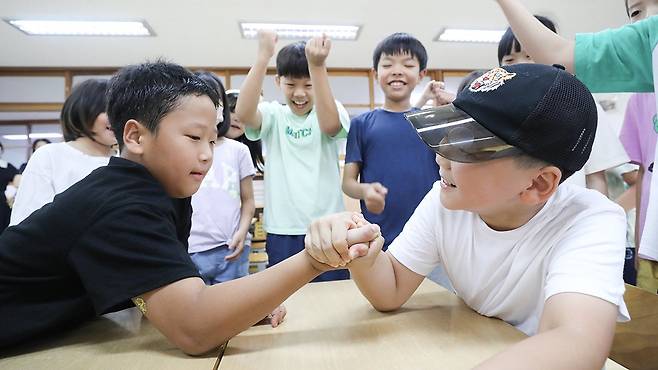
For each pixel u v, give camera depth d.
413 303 0.76
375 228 0.56
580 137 0.51
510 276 0.64
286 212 1.49
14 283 0.57
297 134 1.54
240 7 3.52
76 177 1.28
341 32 4.06
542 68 0.52
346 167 1.48
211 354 0.54
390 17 3.76
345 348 0.55
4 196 2.82
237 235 1.55
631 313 0.73
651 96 1.31
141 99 0.59
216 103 0.65
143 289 0.51
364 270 0.65
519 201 0.56
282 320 0.67
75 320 0.64
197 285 0.53
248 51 4.41
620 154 1.33
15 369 0.51
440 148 0.53
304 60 1.50
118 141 0.64
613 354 0.73
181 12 3.56
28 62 4.58
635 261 1.40
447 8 3.64
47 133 5.43
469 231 0.70
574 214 0.60
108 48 4.26
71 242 0.55
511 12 1.00
